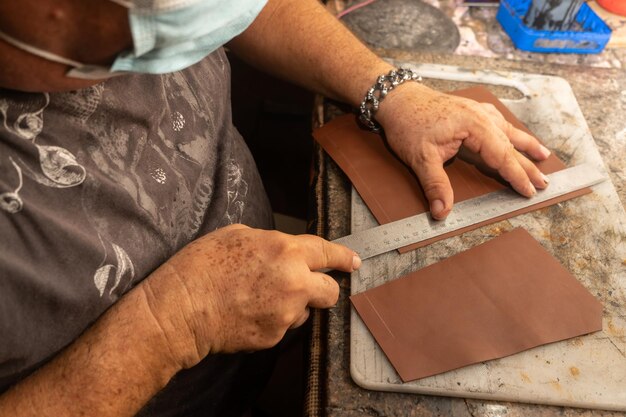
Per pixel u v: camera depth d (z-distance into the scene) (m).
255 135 1.51
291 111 1.59
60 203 0.47
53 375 0.49
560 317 0.62
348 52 0.85
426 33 1.04
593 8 1.09
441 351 0.59
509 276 0.66
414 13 1.07
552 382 0.58
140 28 0.36
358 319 0.63
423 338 0.61
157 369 0.54
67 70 0.39
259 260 0.57
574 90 0.93
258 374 0.84
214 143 0.73
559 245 0.71
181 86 0.66
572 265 0.69
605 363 0.59
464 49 1.01
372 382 0.58
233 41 0.89
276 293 0.56
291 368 1.11
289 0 0.86
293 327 0.63
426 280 0.66
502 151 0.74
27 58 0.37
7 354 0.44
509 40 1.04
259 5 0.45
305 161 1.53
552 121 0.88
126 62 0.40
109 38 0.37
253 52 0.89
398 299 0.64
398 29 1.04
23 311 0.44
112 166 0.52
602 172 0.79
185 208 0.64
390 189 0.76
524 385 0.58
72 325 0.50
